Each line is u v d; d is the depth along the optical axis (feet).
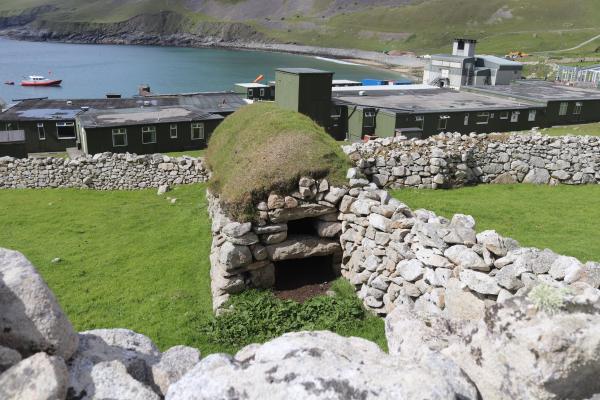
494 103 177.06
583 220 62.69
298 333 17.31
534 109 167.73
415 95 194.49
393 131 150.71
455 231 34.81
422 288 37.78
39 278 15.39
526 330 14.47
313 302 44.98
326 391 13.15
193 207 83.61
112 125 140.56
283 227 48.37
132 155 100.63
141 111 162.20
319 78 157.28
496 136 81.92
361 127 159.02
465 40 278.46
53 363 13.23
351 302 44.70
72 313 48.78
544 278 28.17
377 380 13.37
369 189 49.29
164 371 16.72
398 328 21.17
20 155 128.67
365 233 46.19
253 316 43.50
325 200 49.52
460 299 32.35
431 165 77.25
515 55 543.39
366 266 45.06
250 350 16.72
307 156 51.39
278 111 74.49
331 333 17.69
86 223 78.64
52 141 159.94
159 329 44.65
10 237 72.49
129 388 14.43
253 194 48.06
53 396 12.71
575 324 14.05
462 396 14.48
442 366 15.42
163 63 618.85
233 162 66.18
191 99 199.31
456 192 76.59
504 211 66.59
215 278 50.24
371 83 312.09
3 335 14.32
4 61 625.82
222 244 49.83
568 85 231.71
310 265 53.31
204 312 47.91
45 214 83.97
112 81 460.14
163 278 56.54
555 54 540.52
